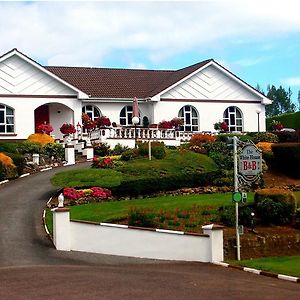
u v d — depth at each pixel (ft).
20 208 75.31
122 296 36.35
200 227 62.08
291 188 88.33
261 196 66.59
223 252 56.90
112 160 95.50
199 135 117.60
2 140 132.77
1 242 60.80
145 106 151.02
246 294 38.17
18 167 98.53
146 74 167.43
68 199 76.64
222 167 92.48
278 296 37.73
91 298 35.63
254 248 59.11
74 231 60.23
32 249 58.59
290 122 177.88
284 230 63.46
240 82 156.04
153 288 39.22
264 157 98.43
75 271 46.37
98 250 59.16
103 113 148.15
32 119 138.00
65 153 115.34
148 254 57.16
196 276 45.44
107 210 70.08
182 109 151.64
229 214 64.28
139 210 65.41
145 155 98.27
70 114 144.46
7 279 42.34
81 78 157.07
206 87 153.48
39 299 35.29
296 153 95.09
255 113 158.20
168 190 82.79
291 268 49.21
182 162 92.22
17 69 136.98
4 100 135.85
